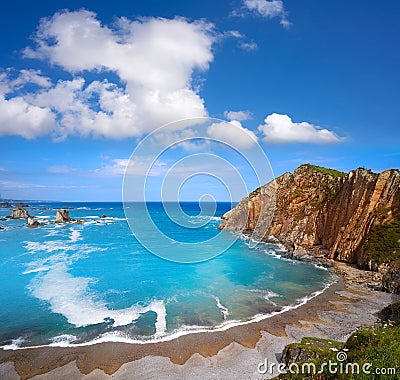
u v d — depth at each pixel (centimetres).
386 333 1231
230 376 1594
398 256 3541
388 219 4031
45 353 1825
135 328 2156
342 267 3931
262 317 2347
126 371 1645
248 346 1906
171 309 2514
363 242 4106
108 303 2659
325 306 2588
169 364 1708
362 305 2608
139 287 3102
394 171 4309
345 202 4750
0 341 1983
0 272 3688
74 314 2420
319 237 5122
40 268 3866
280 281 3356
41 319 2323
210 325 2203
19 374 1623
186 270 3647
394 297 2814
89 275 3541
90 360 1748
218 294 2898
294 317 2350
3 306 2598
